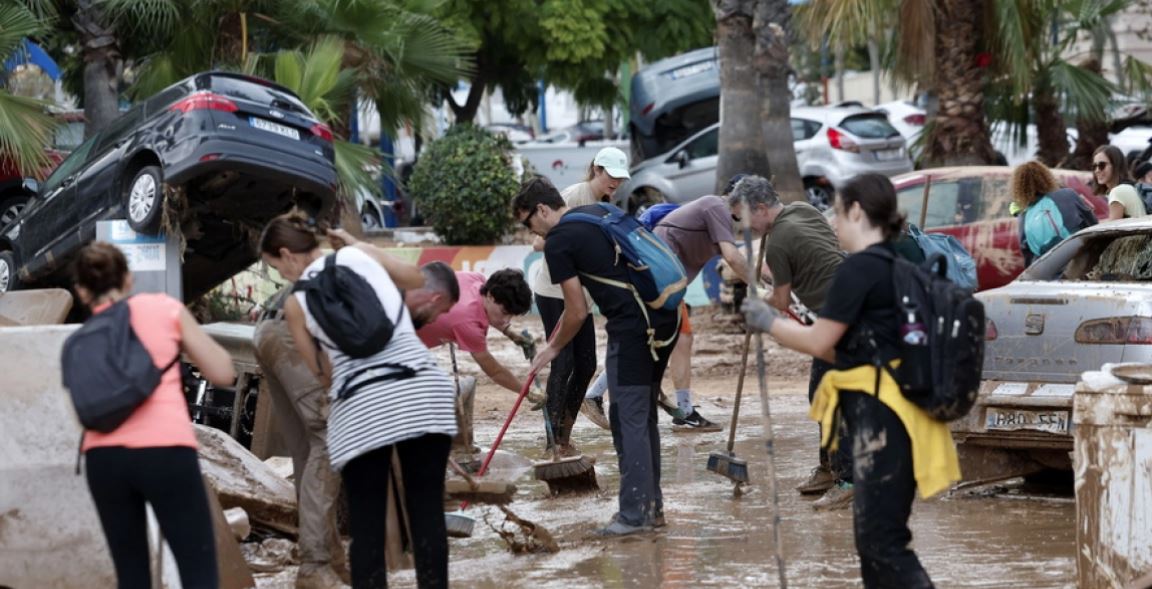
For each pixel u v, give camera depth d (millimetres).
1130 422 6898
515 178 26766
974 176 18750
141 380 5910
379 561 6793
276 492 9016
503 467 11273
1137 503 6855
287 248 7160
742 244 18281
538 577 8047
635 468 8789
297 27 20828
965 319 5965
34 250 13289
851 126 29062
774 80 24422
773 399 15375
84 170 12547
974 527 9055
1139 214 13047
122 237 11633
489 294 10156
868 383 6090
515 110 36844
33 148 16531
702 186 29906
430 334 9664
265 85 11852
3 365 7195
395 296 6891
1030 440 9461
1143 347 9078
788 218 9508
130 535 6051
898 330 6062
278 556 8641
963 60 24594
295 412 8211
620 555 8484
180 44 20406
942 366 5957
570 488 10453
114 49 19984
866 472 6102
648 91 32625
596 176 11367
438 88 30812
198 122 11336
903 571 6066
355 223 25531
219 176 11492
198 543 6035
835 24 23953
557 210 9297
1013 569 7938
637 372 8742
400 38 21641
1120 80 27891
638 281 8695
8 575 7211
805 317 10273
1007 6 23750
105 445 5965
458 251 25766
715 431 13211
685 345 13141
